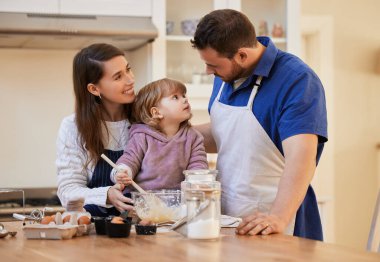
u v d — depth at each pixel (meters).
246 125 2.47
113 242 1.89
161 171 2.46
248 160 2.49
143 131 2.49
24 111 4.68
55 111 4.72
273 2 4.57
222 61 2.37
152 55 4.33
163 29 4.32
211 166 4.37
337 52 5.38
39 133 4.70
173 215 2.18
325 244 1.82
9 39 4.15
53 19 4.08
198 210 1.91
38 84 4.69
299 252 1.69
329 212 5.34
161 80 2.55
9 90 4.65
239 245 1.81
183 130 2.54
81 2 4.17
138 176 2.48
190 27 4.44
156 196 2.18
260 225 2.01
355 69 5.42
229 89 2.56
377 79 5.48
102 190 2.33
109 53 2.49
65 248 1.80
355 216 5.45
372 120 5.48
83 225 2.02
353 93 5.42
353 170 5.44
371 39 5.45
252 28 2.40
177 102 2.50
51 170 4.73
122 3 4.25
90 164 2.50
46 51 4.69
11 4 4.05
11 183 4.66
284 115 2.33
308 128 2.27
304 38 5.39
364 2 5.42
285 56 2.46
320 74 5.32
